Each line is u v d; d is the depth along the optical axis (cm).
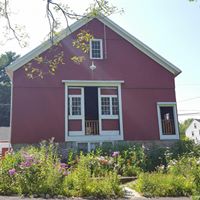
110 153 1539
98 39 2000
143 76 2012
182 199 844
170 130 1981
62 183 896
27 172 882
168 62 2050
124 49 2031
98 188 881
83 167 984
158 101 1995
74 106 1875
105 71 1959
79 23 1972
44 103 1814
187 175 1032
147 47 2044
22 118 1762
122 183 1141
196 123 7181
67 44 1923
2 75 5600
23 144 1728
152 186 921
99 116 1900
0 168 912
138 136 1911
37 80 1830
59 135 1792
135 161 1384
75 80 1886
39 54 1844
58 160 1050
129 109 1942
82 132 1848
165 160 1488
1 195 841
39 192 852
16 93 1788
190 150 1642
